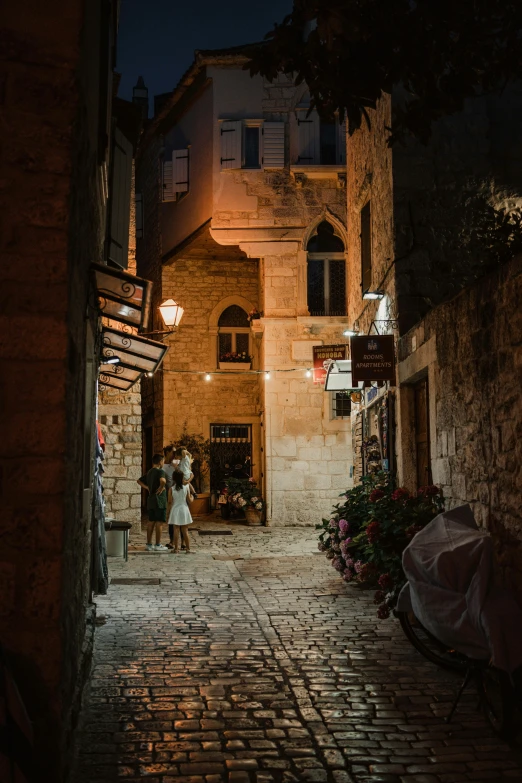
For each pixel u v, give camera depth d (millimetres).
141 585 9141
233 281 21016
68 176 3605
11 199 3555
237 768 3871
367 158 11852
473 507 5945
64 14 3662
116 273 5055
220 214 17688
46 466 3471
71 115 3641
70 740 3834
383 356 9641
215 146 17766
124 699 4930
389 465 9852
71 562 3938
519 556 4934
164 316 11641
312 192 17812
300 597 8398
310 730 4406
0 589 3385
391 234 10008
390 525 6719
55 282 3553
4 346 3492
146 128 21391
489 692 5012
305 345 17703
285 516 17453
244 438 20781
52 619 3402
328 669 5629
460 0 4285
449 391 6582
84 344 4777
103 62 5113
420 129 4691
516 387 4938
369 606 7898
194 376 20562
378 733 4359
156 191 21781
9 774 2912
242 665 5727
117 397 13570
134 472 13531
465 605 4531
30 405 3490
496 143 10141
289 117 17891
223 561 11328
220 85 17844
